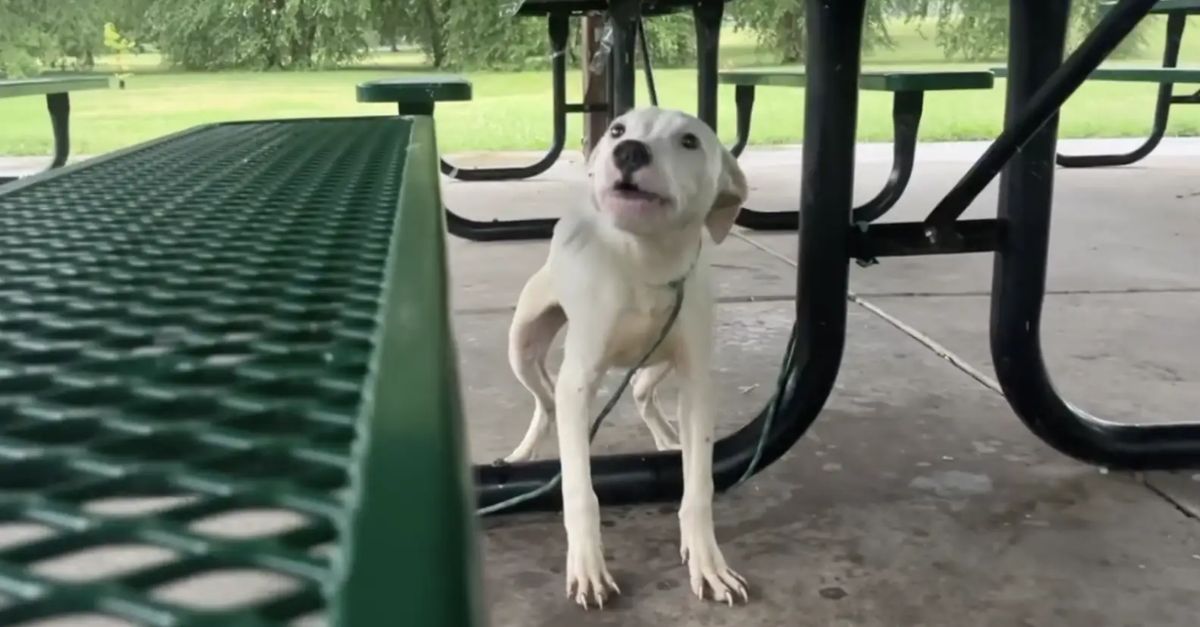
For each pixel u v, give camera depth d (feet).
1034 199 5.86
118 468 1.31
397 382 1.33
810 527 5.54
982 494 5.90
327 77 33.91
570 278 4.96
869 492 5.96
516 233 13.51
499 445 6.69
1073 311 9.92
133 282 2.33
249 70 38.24
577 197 5.27
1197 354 8.52
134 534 1.15
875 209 13.09
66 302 2.16
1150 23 35.37
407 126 6.63
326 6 38.17
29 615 1.03
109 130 23.32
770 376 8.10
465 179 17.47
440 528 0.95
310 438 1.38
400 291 1.83
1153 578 4.95
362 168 4.31
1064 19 5.74
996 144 5.61
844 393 7.62
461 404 1.37
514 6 12.69
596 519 5.02
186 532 1.14
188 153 5.10
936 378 7.95
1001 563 5.12
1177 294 10.55
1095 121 26.71
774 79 13.17
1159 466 6.16
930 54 39.11
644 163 4.56
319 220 3.08
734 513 5.72
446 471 1.08
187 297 2.19
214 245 2.73
